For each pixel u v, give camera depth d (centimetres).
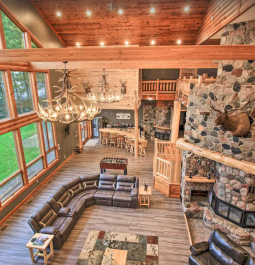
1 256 507
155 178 807
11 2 629
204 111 570
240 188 554
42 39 822
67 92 393
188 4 756
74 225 612
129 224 621
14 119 659
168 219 646
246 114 485
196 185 670
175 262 497
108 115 1559
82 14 830
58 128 993
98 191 741
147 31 915
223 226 589
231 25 537
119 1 764
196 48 404
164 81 1224
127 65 709
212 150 573
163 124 1402
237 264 434
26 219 637
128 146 1236
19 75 700
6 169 649
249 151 505
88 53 426
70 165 1039
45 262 482
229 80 514
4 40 601
